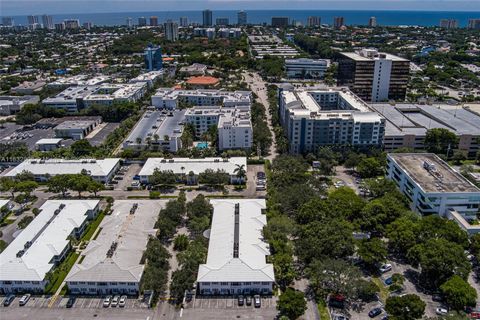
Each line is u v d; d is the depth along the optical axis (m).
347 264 163.88
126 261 171.75
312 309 155.50
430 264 160.75
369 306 156.50
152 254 173.88
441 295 160.12
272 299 161.62
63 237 191.12
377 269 177.50
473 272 175.00
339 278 158.25
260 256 174.75
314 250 173.38
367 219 199.12
